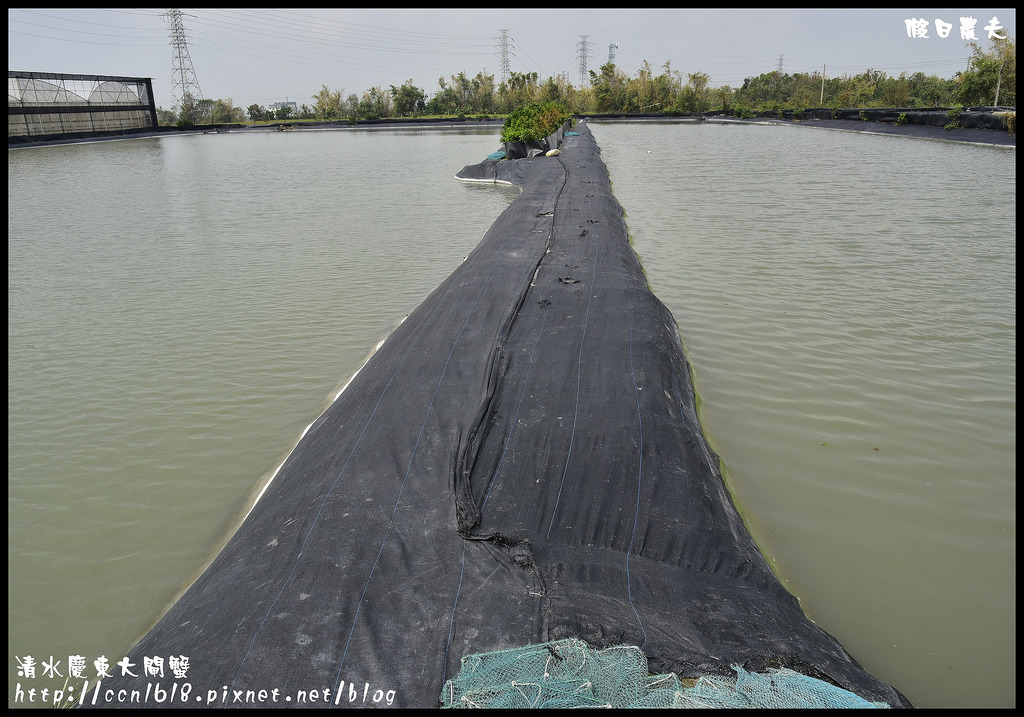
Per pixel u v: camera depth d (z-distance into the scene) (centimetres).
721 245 1063
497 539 327
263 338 739
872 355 652
